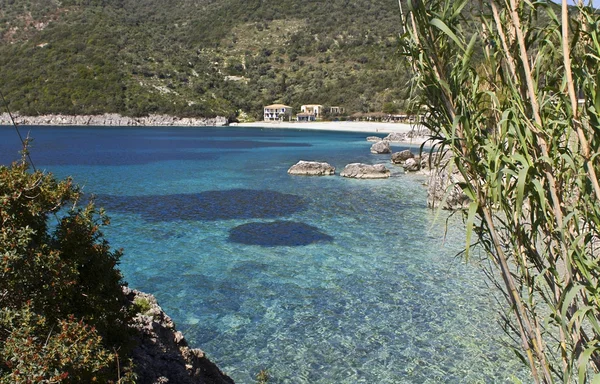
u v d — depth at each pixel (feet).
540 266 12.39
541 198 10.02
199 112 501.15
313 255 60.64
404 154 159.74
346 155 197.06
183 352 26.35
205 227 75.36
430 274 52.90
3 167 17.81
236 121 523.29
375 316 42.55
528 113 11.56
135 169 150.00
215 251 62.44
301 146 248.73
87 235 19.35
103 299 19.36
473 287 48.80
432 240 66.28
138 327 24.52
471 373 33.30
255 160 178.50
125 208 89.45
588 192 10.98
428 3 11.62
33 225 17.81
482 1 11.66
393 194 103.14
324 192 106.73
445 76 11.52
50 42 526.98
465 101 11.62
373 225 75.51
